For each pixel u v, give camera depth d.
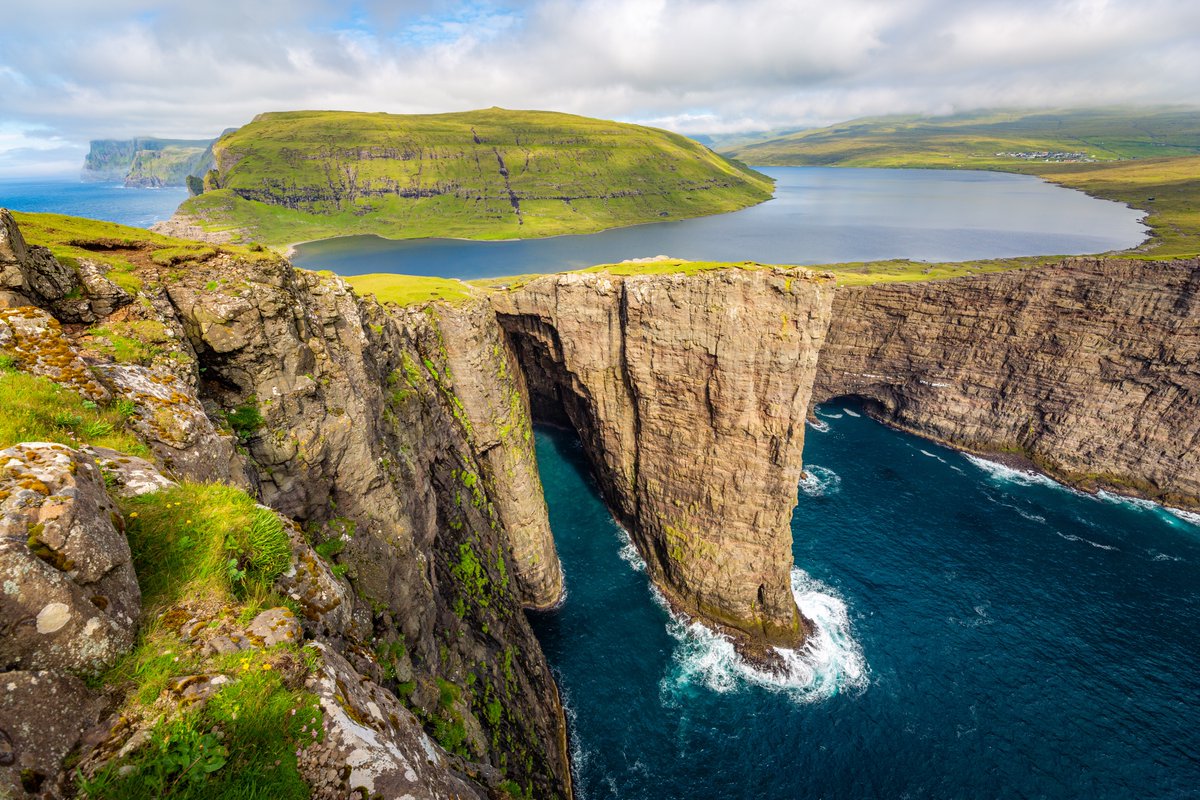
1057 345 91.56
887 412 113.25
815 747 48.72
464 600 39.38
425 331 52.94
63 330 15.47
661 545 67.75
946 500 85.12
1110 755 48.12
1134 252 192.50
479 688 34.91
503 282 142.00
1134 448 87.06
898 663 56.72
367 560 24.77
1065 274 89.88
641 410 65.81
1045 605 64.38
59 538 7.55
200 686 7.99
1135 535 77.19
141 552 9.58
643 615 63.03
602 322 66.06
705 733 49.88
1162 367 83.44
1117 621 62.19
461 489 46.50
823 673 55.62
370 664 13.06
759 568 61.09
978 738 49.41
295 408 22.62
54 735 6.75
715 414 60.00
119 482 10.42
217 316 20.38
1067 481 90.06
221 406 20.41
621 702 52.59
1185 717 51.44
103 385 13.63
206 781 7.20
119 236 25.22
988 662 56.88
